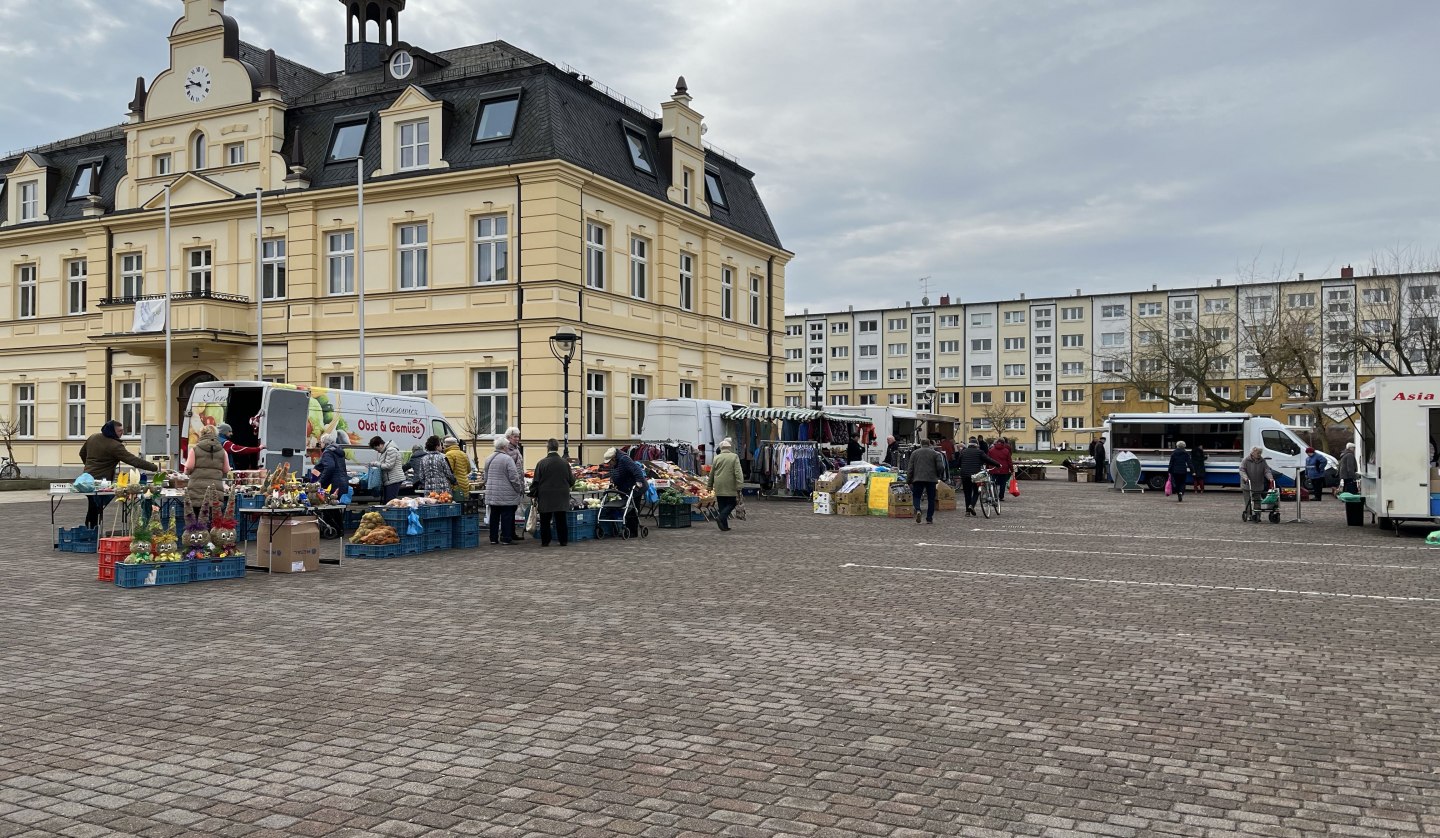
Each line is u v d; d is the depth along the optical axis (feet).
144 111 115.14
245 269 107.24
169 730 20.51
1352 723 21.27
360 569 45.34
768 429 103.86
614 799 16.69
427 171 98.43
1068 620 32.86
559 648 28.35
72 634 30.32
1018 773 18.07
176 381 111.24
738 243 126.72
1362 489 71.26
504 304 96.17
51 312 119.65
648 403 101.14
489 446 97.30
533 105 96.99
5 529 63.52
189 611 34.30
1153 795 17.03
